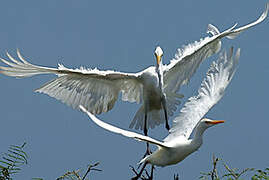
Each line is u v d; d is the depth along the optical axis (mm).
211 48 16578
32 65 14406
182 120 11648
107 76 15969
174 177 11438
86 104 16281
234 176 9727
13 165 10289
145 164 12047
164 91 16797
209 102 11773
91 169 10523
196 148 11500
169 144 11391
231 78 11797
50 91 15711
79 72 15320
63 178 10414
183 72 16703
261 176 9648
